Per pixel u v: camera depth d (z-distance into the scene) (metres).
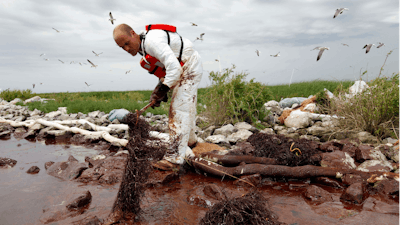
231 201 1.54
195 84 3.13
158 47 2.72
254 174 2.71
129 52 2.92
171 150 3.04
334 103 5.93
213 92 6.43
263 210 1.53
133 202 1.89
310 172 2.68
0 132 5.87
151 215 1.92
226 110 6.24
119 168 3.04
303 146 3.07
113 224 1.78
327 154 3.05
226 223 1.44
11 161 3.40
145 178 1.99
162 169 2.96
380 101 4.66
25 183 2.66
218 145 4.29
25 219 1.87
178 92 3.09
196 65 3.10
